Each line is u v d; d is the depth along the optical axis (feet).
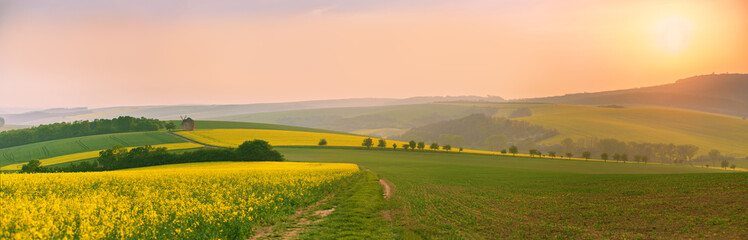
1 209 47.03
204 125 509.35
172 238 41.16
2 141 375.66
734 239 49.32
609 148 641.81
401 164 266.36
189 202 56.85
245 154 257.75
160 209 53.11
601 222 62.08
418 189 110.63
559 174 187.62
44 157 295.89
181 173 120.47
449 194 98.68
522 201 86.43
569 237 52.21
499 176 172.76
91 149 325.01
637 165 394.93
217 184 82.79
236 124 541.34
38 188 80.79
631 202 80.74
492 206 78.38
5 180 90.22
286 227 52.21
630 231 55.67
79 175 108.47
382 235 48.65
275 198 68.23
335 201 76.64
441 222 59.98
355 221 56.75
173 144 348.18
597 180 133.59
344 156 316.81
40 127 413.18
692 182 108.17
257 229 50.47
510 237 51.44
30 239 36.60
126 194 73.67
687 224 58.44
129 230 41.29
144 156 233.76
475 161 327.88
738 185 94.17
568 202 84.12
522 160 364.38
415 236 48.21
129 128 445.78
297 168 167.02
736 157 600.80
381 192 97.96
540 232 54.80
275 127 546.67
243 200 58.75
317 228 51.57
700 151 654.12
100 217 45.34
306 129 569.64
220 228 45.06
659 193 91.61
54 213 47.29
